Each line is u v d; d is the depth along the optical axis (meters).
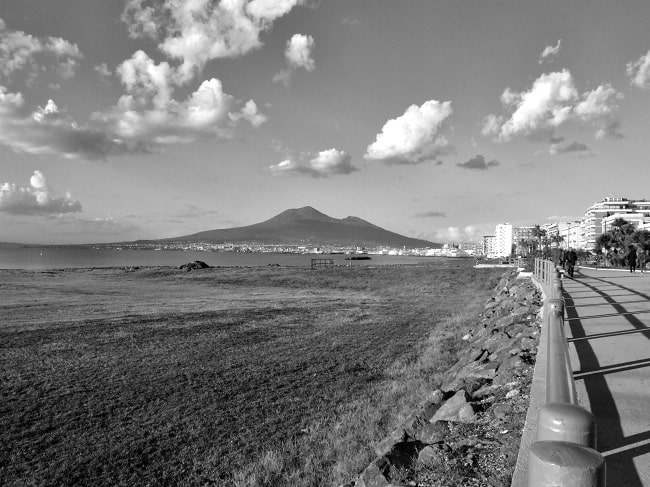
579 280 24.02
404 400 10.25
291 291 40.00
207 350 15.88
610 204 148.50
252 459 7.94
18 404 10.38
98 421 9.53
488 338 12.21
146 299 31.59
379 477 4.79
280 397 11.13
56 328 19.19
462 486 3.93
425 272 51.16
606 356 7.28
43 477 7.34
